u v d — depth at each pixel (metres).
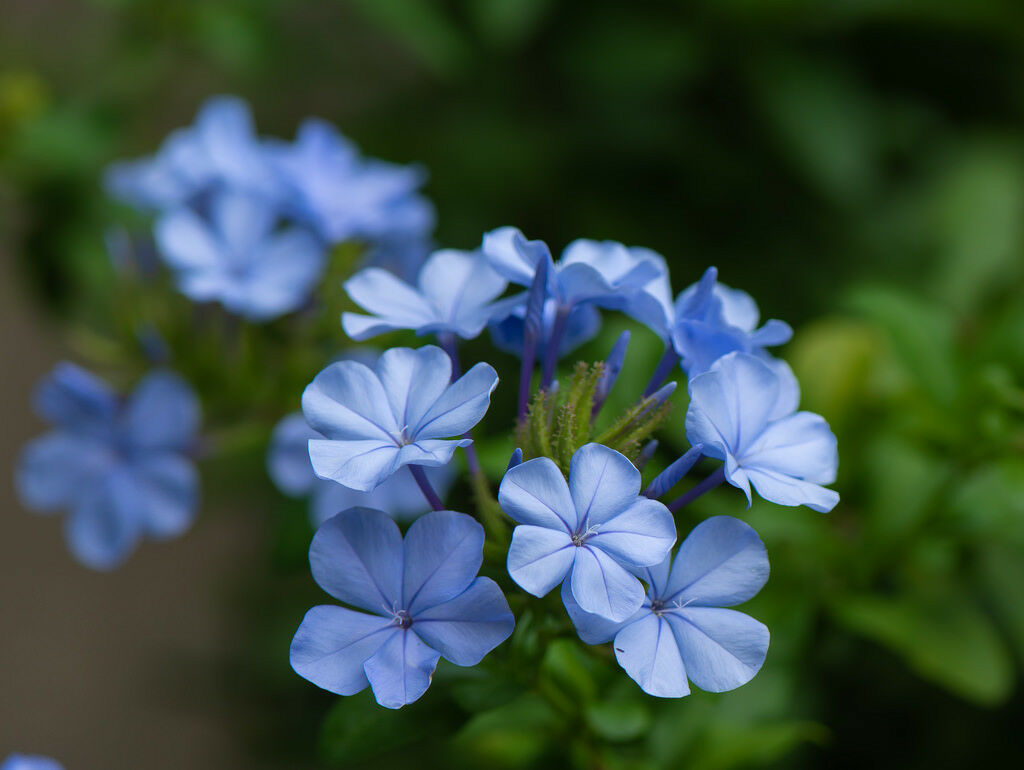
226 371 0.41
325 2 0.56
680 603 0.32
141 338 0.41
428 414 0.32
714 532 0.32
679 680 0.31
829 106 0.48
